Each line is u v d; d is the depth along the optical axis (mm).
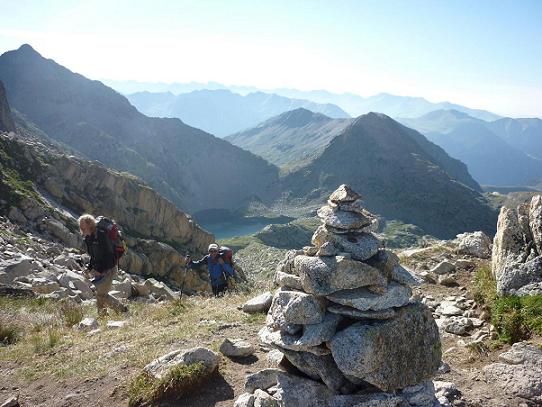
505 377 8484
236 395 8250
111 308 16172
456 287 14992
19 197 46750
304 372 7445
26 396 9180
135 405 8125
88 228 15812
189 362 8656
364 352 6535
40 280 20797
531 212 13656
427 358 7312
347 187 7562
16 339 13508
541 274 11875
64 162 67875
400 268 7414
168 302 17109
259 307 13484
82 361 10453
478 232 19484
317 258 7246
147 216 76312
